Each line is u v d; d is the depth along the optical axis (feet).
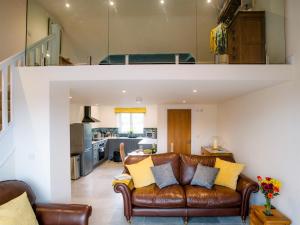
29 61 10.62
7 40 13.44
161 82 9.89
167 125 22.13
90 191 15.42
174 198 10.50
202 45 11.09
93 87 11.23
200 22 11.38
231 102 16.85
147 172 12.07
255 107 12.42
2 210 6.57
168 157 13.05
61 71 9.53
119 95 14.49
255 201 11.69
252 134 12.80
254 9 10.93
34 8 11.18
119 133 30.19
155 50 11.09
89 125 21.20
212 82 9.78
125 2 11.58
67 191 11.35
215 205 10.40
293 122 8.84
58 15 11.67
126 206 10.62
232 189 11.07
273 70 9.11
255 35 9.97
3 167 9.16
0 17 12.91
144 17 11.47
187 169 12.63
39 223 7.59
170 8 11.38
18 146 9.75
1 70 9.28
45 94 9.64
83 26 11.53
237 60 9.94
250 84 10.12
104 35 11.46
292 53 9.01
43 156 9.67
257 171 12.10
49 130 9.68
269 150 10.76
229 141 17.35
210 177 11.57
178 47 11.00
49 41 11.33
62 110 10.93
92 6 11.68
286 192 9.23
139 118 30.50
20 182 8.39
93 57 11.07
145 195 10.65
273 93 10.43
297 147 8.57
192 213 10.52
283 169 9.53
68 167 11.53
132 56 10.81
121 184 10.69
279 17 9.55
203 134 21.89
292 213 8.81
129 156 13.67
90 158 21.40
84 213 7.62
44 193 9.64
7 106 9.47
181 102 19.66
